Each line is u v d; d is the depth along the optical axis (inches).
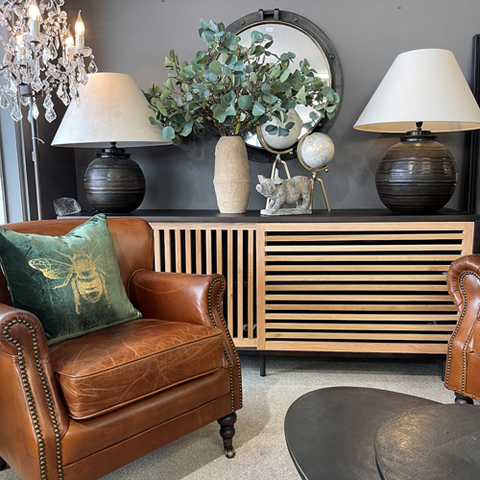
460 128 94.3
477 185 99.0
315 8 101.3
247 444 65.8
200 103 84.9
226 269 93.2
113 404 49.1
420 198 82.9
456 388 68.9
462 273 68.4
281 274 88.2
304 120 103.3
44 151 98.0
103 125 86.0
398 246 83.7
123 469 60.7
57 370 48.2
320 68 101.7
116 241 72.1
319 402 48.8
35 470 45.4
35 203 94.7
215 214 91.0
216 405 60.4
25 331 45.0
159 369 53.0
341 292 88.4
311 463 37.9
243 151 91.8
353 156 104.2
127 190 90.5
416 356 86.0
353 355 87.0
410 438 36.7
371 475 36.3
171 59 92.3
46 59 57.2
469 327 67.4
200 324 62.8
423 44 100.0
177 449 65.4
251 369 93.0
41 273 55.2
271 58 102.3
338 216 84.1
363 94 102.3
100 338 56.1
